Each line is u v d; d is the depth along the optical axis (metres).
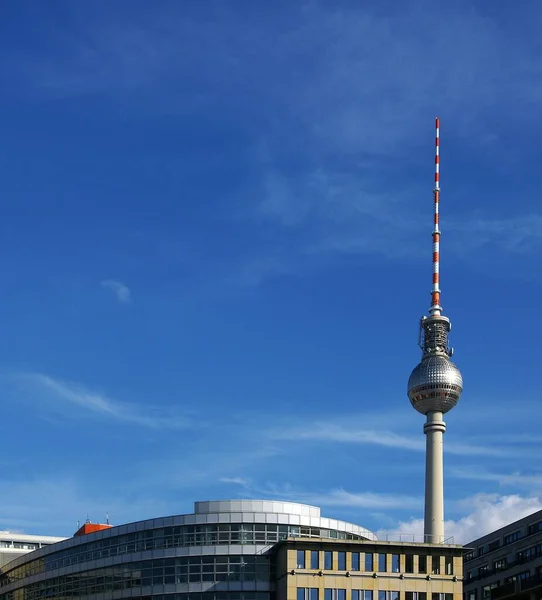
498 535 187.50
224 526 142.00
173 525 144.25
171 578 141.50
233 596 138.38
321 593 133.88
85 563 153.88
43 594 161.12
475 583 191.62
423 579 137.00
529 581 172.38
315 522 144.25
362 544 137.00
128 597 144.62
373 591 135.25
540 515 174.12
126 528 149.25
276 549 139.88
